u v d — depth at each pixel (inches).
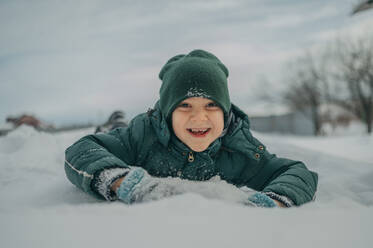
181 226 25.0
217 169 72.7
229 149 72.6
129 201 48.0
